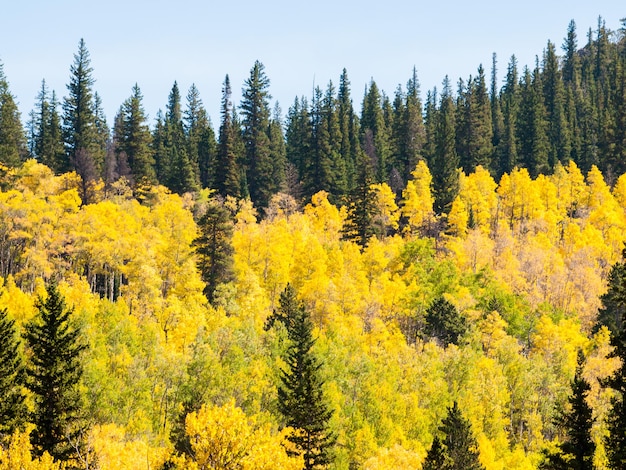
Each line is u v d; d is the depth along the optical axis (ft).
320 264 249.75
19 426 108.27
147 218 286.66
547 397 191.42
